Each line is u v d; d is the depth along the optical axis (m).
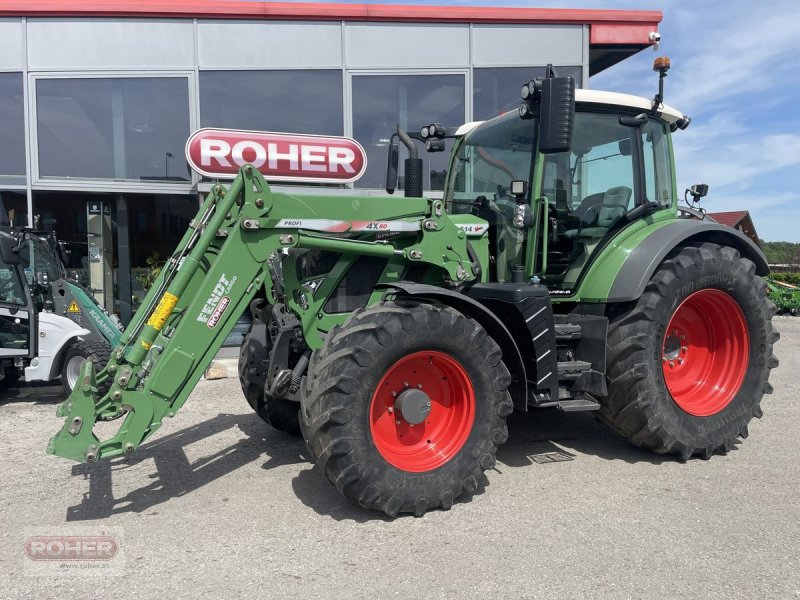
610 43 8.91
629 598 2.43
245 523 3.15
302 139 8.44
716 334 4.43
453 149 4.90
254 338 4.09
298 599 2.44
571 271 4.19
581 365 3.89
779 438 4.61
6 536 3.03
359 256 3.85
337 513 3.27
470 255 3.96
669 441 3.96
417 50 8.69
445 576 2.60
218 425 5.08
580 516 3.19
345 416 3.03
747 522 3.10
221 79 8.48
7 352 6.46
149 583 2.57
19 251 6.34
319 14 8.41
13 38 8.17
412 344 3.18
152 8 8.19
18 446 4.66
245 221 3.35
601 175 4.24
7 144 8.44
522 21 8.74
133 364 3.14
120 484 3.74
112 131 8.51
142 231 8.91
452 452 3.34
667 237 4.05
